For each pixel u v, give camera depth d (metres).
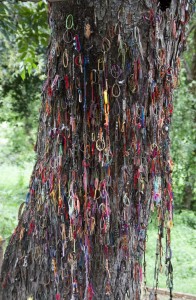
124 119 2.02
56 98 2.09
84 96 2.03
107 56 2.00
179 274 5.52
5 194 9.38
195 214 8.81
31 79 11.00
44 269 2.14
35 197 2.19
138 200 2.08
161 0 2.05
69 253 2.09
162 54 2.05
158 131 2.08
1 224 6.50
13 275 2.21
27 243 2.19
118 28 1.99
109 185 2.05
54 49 2.10
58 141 2.08
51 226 2.12
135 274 2.14
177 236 7.16
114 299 2.11
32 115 11.61
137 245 2.13
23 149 12.62
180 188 9.03
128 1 1.97
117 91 2.01
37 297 2.16
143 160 2.06
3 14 4.33
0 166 12.57
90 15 2.00
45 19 4.88
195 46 9.20
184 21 2.12
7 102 11.45
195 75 9.12
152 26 2.01
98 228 2.06
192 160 8.52
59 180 2.08
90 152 2.04
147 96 2.03
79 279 2.09
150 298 2.35
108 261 2.08
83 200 2.06
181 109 8.28
